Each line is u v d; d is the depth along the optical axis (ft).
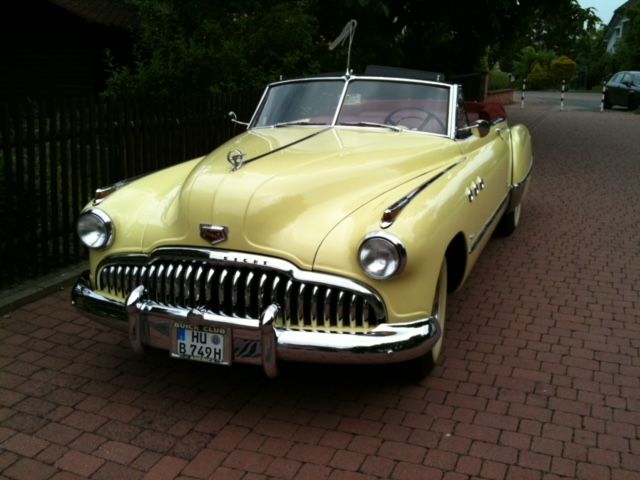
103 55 45.83
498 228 22.76
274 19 35.12
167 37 35.12
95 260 12.89
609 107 83.25
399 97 16.61
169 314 11.53
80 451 10.93
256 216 11.25
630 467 10.52
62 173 18.78
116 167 20.74
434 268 11.58
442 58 56.24
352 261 10.87
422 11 45.98
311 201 11.76
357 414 12.04
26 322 15.83
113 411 12.12
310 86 17.35
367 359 10.82
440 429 11.55
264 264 11.01
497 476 10.29
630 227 24.57
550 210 27.20
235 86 31.19
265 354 10.95
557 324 15.94
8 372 13.46
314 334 10.86
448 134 16.02
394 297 11.03
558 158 40.52
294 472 10.41
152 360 14.07
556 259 20.83
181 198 12.10
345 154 13.66
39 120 17.84
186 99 23.66
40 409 12.13
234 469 10.49
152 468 10.51
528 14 48.98
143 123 21.62
